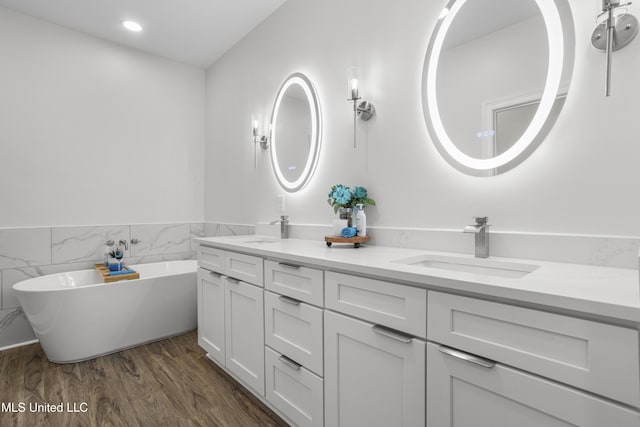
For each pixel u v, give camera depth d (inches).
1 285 94.7
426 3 61.2
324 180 81.7
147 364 82.8
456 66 56.4
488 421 31.9
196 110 135.2
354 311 44.8
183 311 103.0
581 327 26.4
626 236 40.2
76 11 98.4
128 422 59.9
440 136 58.3
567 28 44.5
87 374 77.5
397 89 65.5
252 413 62.9
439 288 36.0
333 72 79.1
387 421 40.9
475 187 54.1
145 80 122.6
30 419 60.5
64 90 106.0
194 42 116.3
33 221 100.5
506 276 45.5
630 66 40.1
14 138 97.7
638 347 23.8
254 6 96.6
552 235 45.3
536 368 28.8
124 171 117.7
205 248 84.4
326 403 49.1
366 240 65.2
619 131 40.9
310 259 50.6
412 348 37.9
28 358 86.9
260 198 104.1
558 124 45.4
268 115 100.7
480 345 32.3
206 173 135.6
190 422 60.1
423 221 61.1
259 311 63.4
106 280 91.4
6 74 96.7
